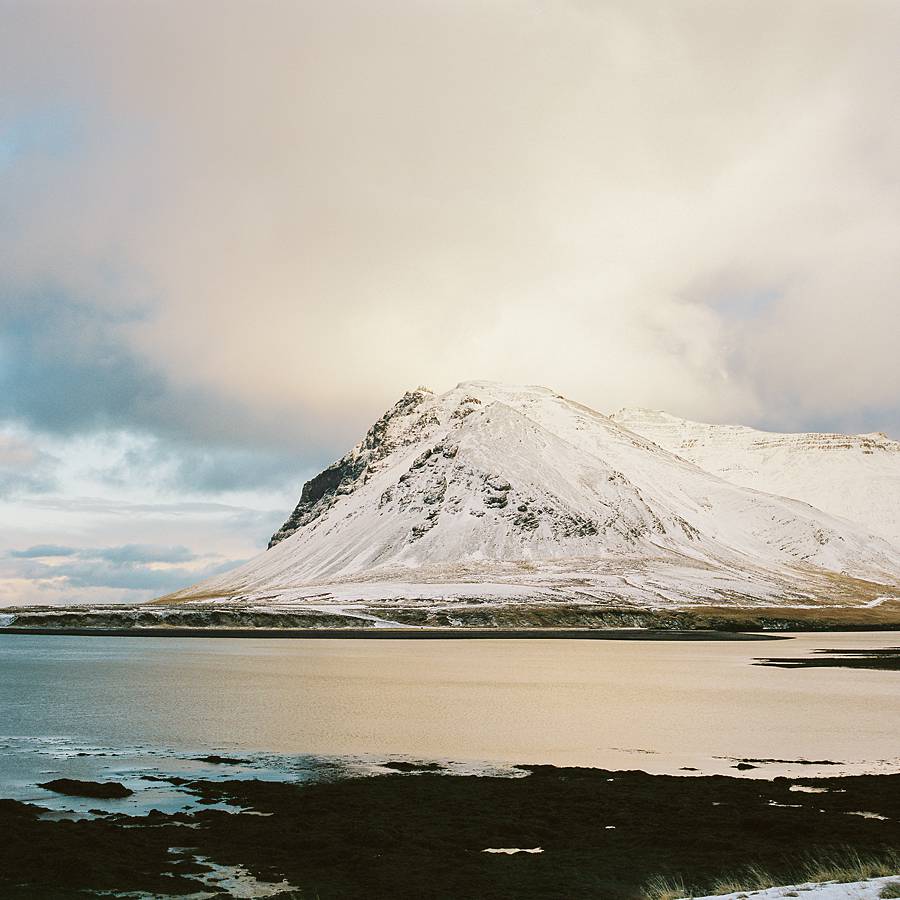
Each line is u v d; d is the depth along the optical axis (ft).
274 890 87.40
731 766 151.33
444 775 144.25
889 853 97.40
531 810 119.44
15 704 228.84
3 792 130.11
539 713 212.84
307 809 119.96
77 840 102.53
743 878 88.48
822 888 70.44
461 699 241.35
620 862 96.43
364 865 95.20
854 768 149.38
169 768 148.66
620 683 284.41
